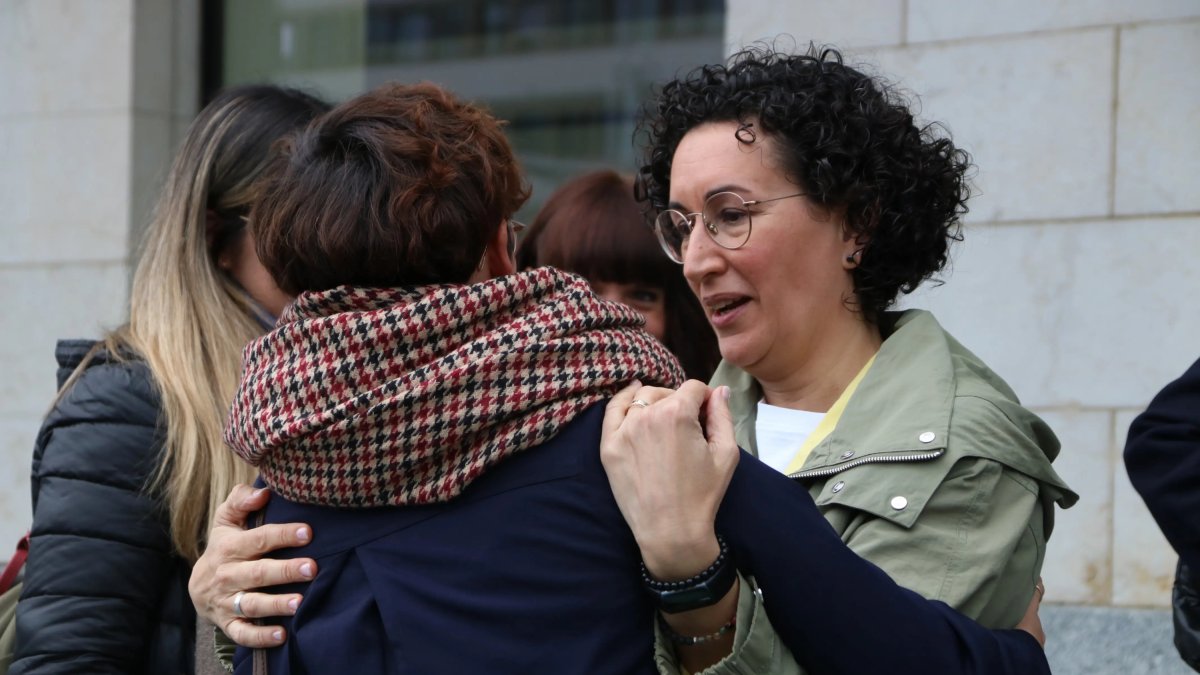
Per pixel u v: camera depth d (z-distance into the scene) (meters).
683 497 1.74
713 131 2.35
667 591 1.74
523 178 1.98
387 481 1.75
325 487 1.77
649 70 5.45
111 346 2.62
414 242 1.78
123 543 2.43
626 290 3.55
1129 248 4.06
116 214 5.48
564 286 1.85
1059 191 4.14
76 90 5.58
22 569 2.73
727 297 2.34
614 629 1.75
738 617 1.76
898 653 1.79
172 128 5.68
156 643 2.48
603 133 5.52
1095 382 4.07
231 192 2.74
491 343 1.75
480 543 1.75
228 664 2.04
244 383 1.83
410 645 1.72
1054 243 4.14
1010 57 4.23
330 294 1.79
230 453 2.51
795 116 2.28
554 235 3.57
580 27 5.58
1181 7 4.04
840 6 4.48
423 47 5.85
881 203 2.32
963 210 2.52
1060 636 3.94
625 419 1.78
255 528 1.88
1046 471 2.16
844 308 2.38
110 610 2.40
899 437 2.13
